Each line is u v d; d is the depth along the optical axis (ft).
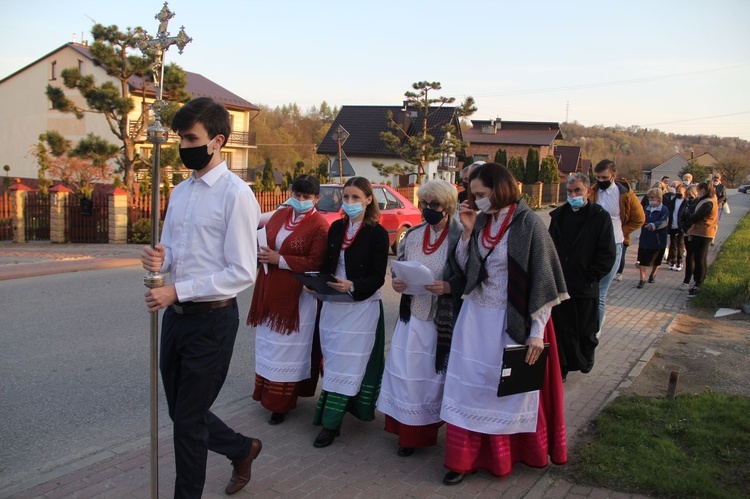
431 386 13.41
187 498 10.09
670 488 11.43
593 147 319.68
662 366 19.89
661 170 269.85
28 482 12.13
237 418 15.75
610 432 14.05
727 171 247.91
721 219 88.33
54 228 58.70
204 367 9.89
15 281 34.37
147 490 11.82
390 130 143.84
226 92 137.08
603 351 21.54
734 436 13.38
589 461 12.75
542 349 11.57
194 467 10.05
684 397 16.10
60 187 58.13
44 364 19.85
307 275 13.76
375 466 13.07
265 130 227.40
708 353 21.40
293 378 15.05
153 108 9.15
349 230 14.43
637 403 15.83
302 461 13.25
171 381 10.39
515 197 11.92
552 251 11.71
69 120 123.54
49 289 32.09
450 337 13.14
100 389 17.76
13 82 130.62
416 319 13.47
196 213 9.83
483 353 11.95
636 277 38.91
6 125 133.28
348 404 14.64
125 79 74.49
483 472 12.68
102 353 21.09
